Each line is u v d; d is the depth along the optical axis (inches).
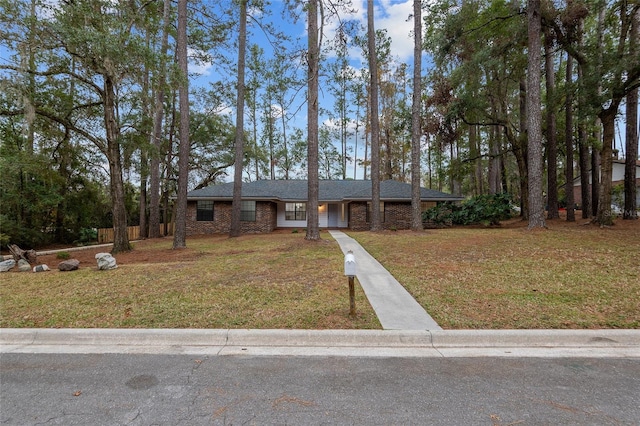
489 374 125.5
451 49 625.3
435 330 162.2
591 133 727.7
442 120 717.9
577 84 516.1
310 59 435.8
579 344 155.9
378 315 185.2
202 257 411.2
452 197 805.9
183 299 218.8
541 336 157.4
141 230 827.4
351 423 95.0
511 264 301.6
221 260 370.9
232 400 108.0
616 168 1071.6
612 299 206.5
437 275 275.1
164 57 415.2
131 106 565.0
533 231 481.1
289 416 98.6
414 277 270.8
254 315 186.7
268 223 820.0
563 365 133.3
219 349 151.3
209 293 232.1
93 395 111.8
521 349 150.5
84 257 459.5
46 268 333.4
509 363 135.3
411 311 192.1
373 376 124.0
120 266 345.7
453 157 1188.5
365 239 498.3
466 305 201.3
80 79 430.0
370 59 609.6
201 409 102.8
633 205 591.2
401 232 581.9
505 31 595.2
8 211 601.6
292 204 948.6
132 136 506.0
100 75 444.5
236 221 671.8
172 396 110.7
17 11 346.9
